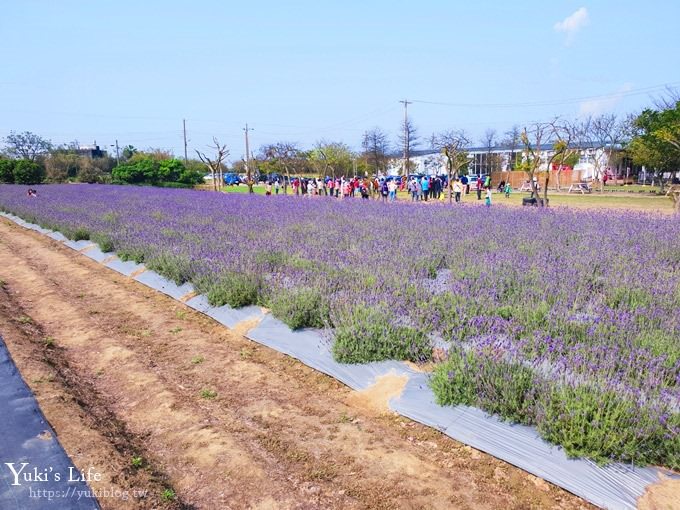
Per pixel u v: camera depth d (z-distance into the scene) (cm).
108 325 711
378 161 5175
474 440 376
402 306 591
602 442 332
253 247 951
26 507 314
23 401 451
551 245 895
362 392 470
